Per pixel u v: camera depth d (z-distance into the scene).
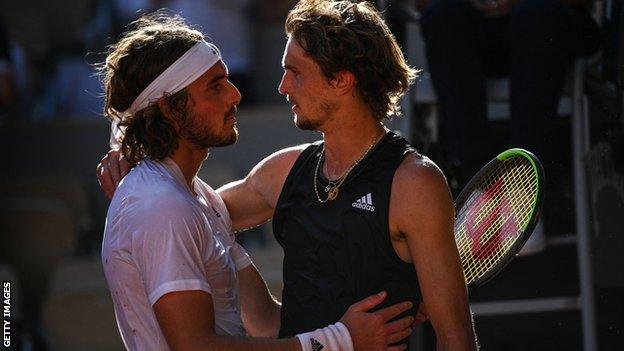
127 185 9.30
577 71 13.12
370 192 8.97
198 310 8.80
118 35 23.14
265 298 10.70
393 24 13.97
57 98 23.27
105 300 19.36
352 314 8.90
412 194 8.80
